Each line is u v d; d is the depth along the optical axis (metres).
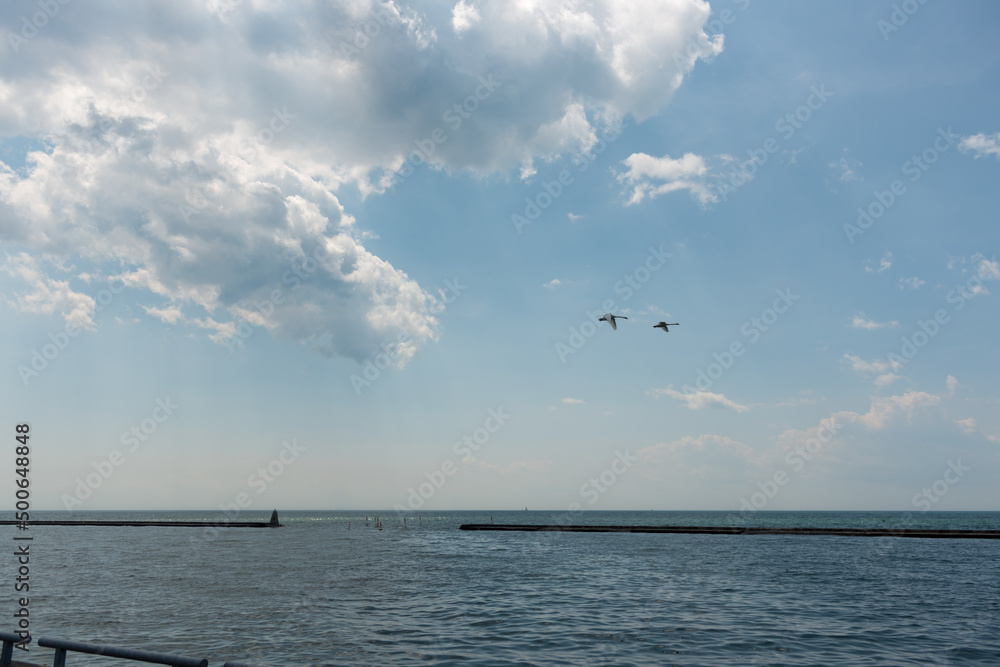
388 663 20.50
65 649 10.03
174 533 120.12
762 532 106.06
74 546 81.31
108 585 40.56
